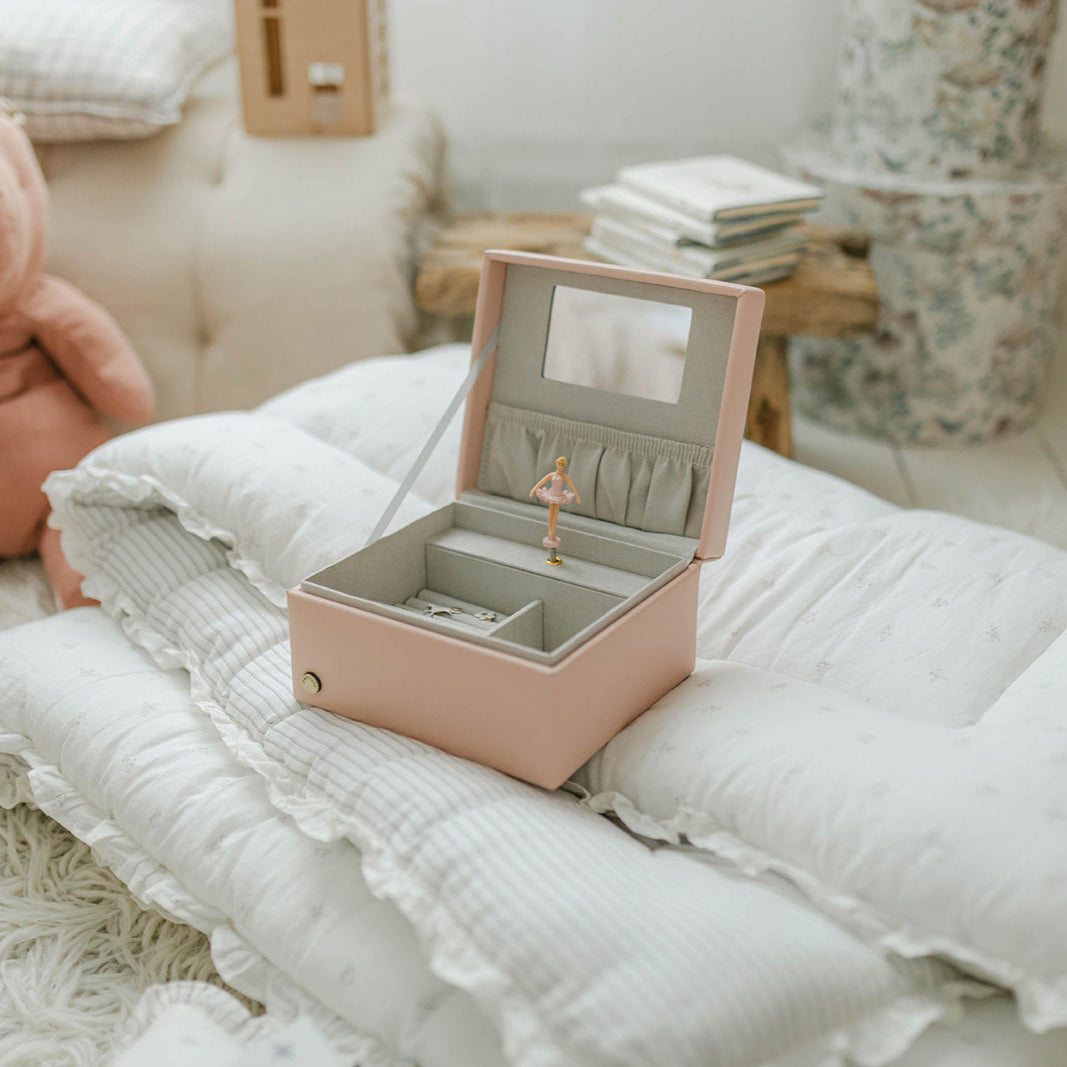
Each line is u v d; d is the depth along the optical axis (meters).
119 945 1.02
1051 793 0.83
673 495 1.06
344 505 1.20
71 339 1.59
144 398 1.66
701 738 0.93
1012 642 1.06
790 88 2.21
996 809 0.81
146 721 1.05
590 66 2.21
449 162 2.30
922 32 1.80
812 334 1.78
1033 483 1.91
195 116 1.92
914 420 2.02
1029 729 0.91
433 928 0.78
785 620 1.11
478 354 1.11
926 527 1.22
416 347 1.96
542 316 1.10
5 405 1.54
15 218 1.44
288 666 1.06
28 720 1.09
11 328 1.56
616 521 1.10
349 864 0.89
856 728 0.91
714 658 1.10
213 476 1.21
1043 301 1.97
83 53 1.77
